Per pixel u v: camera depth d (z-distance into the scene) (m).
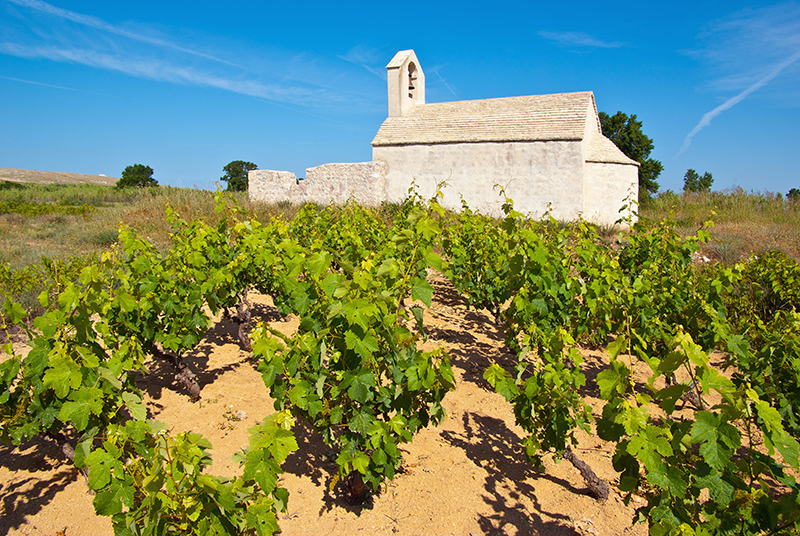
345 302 2.83
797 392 3.30
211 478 1.91
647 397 2.03
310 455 3.78
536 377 3.09
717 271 5.54
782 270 6.42
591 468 3.53
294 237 7.23
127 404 2.57
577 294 4.68
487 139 19.59
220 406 4.38
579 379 3.10
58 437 3.27
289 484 3.39
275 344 2.91
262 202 19.61
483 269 6.60
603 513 3.19
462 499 3.30
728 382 1.90
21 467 3.52
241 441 3.82
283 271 4.85
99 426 2.75
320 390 2.86
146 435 2.19
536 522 3.10
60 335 2.75
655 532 1.96
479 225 7.87
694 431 1.85
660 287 4.68
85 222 15.01
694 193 21.05
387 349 2.96
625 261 6.44
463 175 20.20
